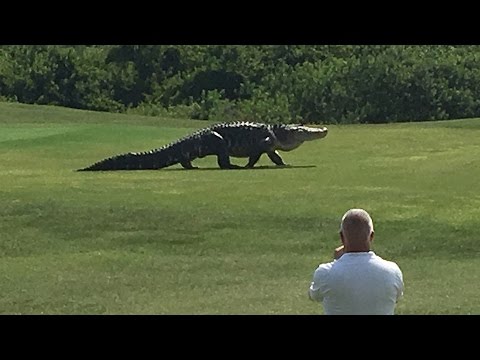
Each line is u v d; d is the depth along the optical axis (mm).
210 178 18500
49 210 15555
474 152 23000
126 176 18859
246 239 14391
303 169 20047
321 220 15125
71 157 23391
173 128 32406
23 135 28531
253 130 20828
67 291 11828
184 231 14727
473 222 14984
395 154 23047
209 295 11578
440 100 52406
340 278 6383
